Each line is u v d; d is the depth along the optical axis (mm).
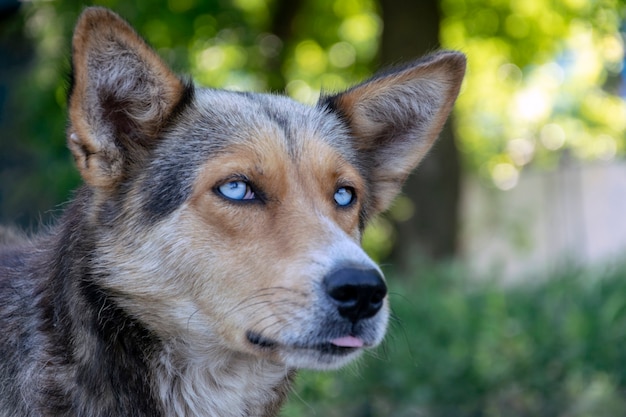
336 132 991
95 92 908
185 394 934
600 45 2314
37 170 1776
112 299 920
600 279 1492
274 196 920
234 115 953
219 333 912
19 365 916
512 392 1335
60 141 1776
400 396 1325
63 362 909
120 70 912
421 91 1015
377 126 1022
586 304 1412
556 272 1584
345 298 876
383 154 1036
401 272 2484
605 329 1351
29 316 927
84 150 914
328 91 1050
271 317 889
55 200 1692
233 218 911
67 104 913
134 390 917
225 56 2811
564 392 1329
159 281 916
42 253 956
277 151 930
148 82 927
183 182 923
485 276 1597
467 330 1366
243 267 902
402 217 2557
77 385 906
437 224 2525
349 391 1326
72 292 916
